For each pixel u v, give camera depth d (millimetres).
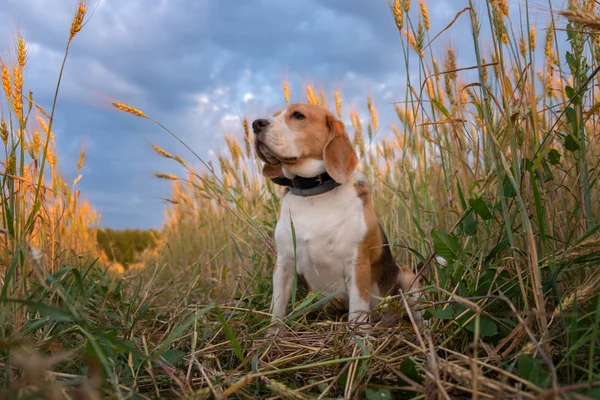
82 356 597
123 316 839
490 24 623
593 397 404
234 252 1614
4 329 594
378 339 651
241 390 535
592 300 567
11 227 624
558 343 586
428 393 467
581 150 681
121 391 512
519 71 688
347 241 880
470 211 700
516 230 750
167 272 1926
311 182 905
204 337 744
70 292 739
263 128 896
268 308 988
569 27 696
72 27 645
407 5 833
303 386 559
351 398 502
